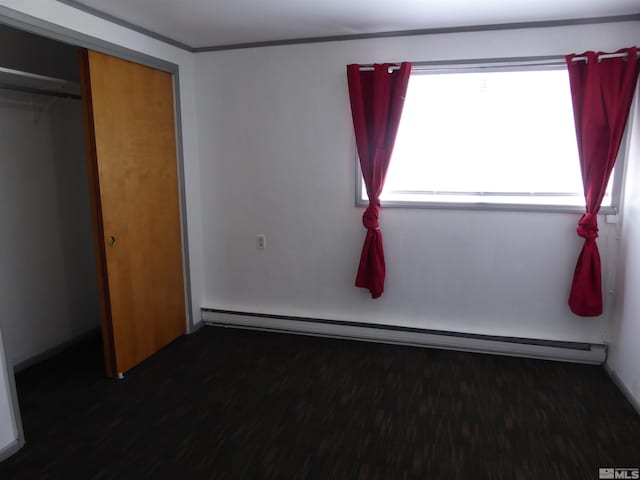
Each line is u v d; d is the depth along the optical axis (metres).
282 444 2.28
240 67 3.42
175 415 2.53
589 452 2.20
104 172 2.75
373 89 3.11
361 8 2.62
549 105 2.97
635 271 2.59
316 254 3.52
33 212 3.10
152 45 3.06
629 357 2.65
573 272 3.03
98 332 3.71
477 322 3.27
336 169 3.36
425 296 3.34
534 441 2.29
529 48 2.87
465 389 2.79
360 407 2.61
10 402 2.19
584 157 2.80
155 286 3.28
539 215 3.03
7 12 2.08
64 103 3.29
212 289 3.83
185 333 3.68
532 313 3.16
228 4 2.54
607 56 2.68
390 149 3.12
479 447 2.25
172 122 3.37
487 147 3.11
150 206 3.17
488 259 3.17
